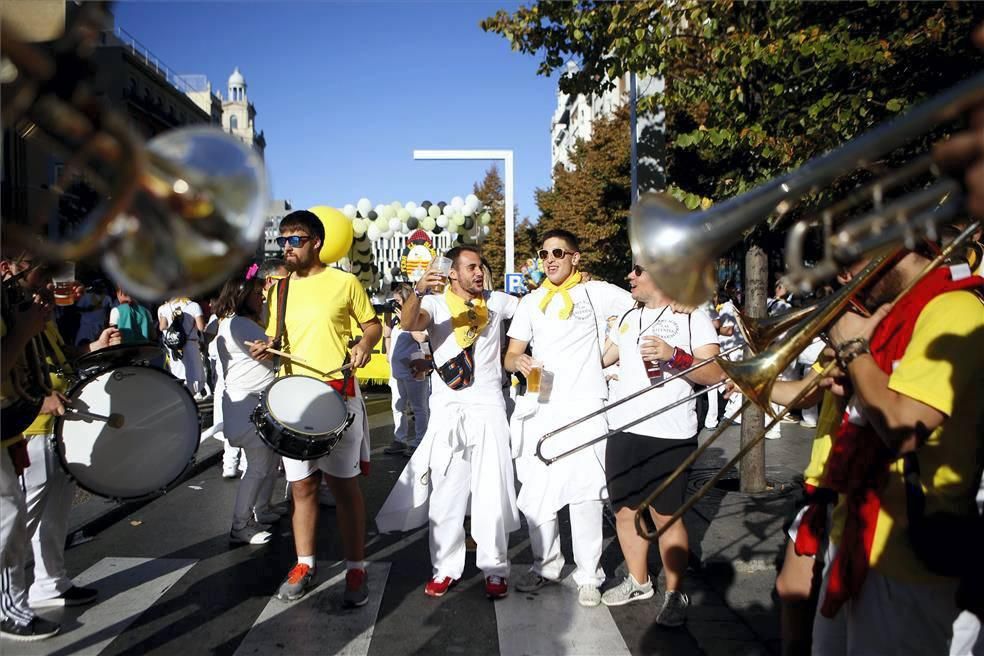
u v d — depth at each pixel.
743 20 5.20
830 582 2.25
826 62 4.62
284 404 3.64
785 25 4.92
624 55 5.38
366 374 13.79
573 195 28.38
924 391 1.97
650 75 5.62
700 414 5.53
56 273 3.22
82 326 10.12
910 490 2.09
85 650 3.44
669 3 5.18
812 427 9.48
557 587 4.27
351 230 6.19
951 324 2.01
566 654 3.45
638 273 4.00
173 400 3.67
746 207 1.48
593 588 4.02
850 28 5.07
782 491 5.94
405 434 8.36
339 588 4.22
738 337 7.92
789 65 4.93
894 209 1.54
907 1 4.75
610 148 25.67
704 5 5.08
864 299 2.19
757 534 4.77
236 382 5.00
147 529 5.38
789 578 2.66
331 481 3.94
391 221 9.08
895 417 2.00
